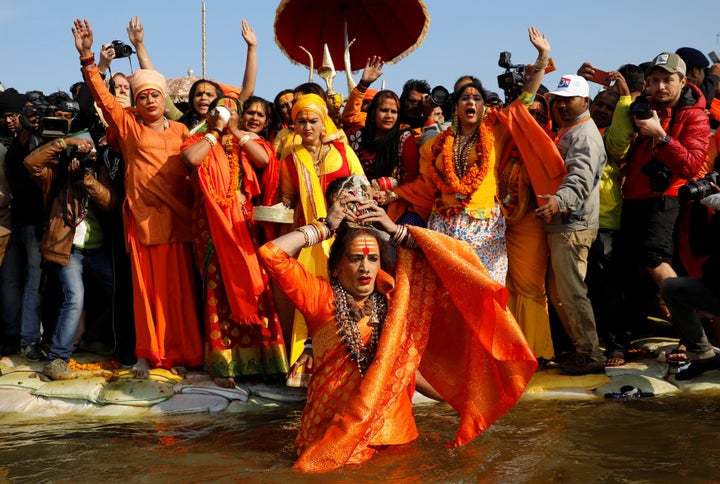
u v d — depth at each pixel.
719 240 5.52
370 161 6.56
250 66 7.17
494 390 4.34
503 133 6.07
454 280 4.25
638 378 5.88
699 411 5.15
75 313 6.17
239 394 5.71
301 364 4.88
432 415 5.14
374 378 4.07
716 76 7.46
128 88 7.26
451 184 5.91
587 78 7.28
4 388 5.87
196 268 6.20
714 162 6.05
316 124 5.95
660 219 6.35
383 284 4.46
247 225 5.89
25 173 6.43
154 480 3.86
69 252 6.16
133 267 5.98
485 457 4.11
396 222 6.40
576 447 4.31
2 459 4.35
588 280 6.52
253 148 5.91
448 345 4.57
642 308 7.04
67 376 5.99
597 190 6.03
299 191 6.00
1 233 6.49
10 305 6.63
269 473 3.91
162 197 5.96
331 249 4.41
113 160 6.50
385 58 7.66
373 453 4.18
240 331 5.84
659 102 6.19
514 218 6.11
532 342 6.16
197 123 6.65
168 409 5.55
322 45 7.66
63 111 6.20
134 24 7.22
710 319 6.79
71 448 4.56
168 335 6.04
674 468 3.92
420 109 7.10
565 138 6.05
